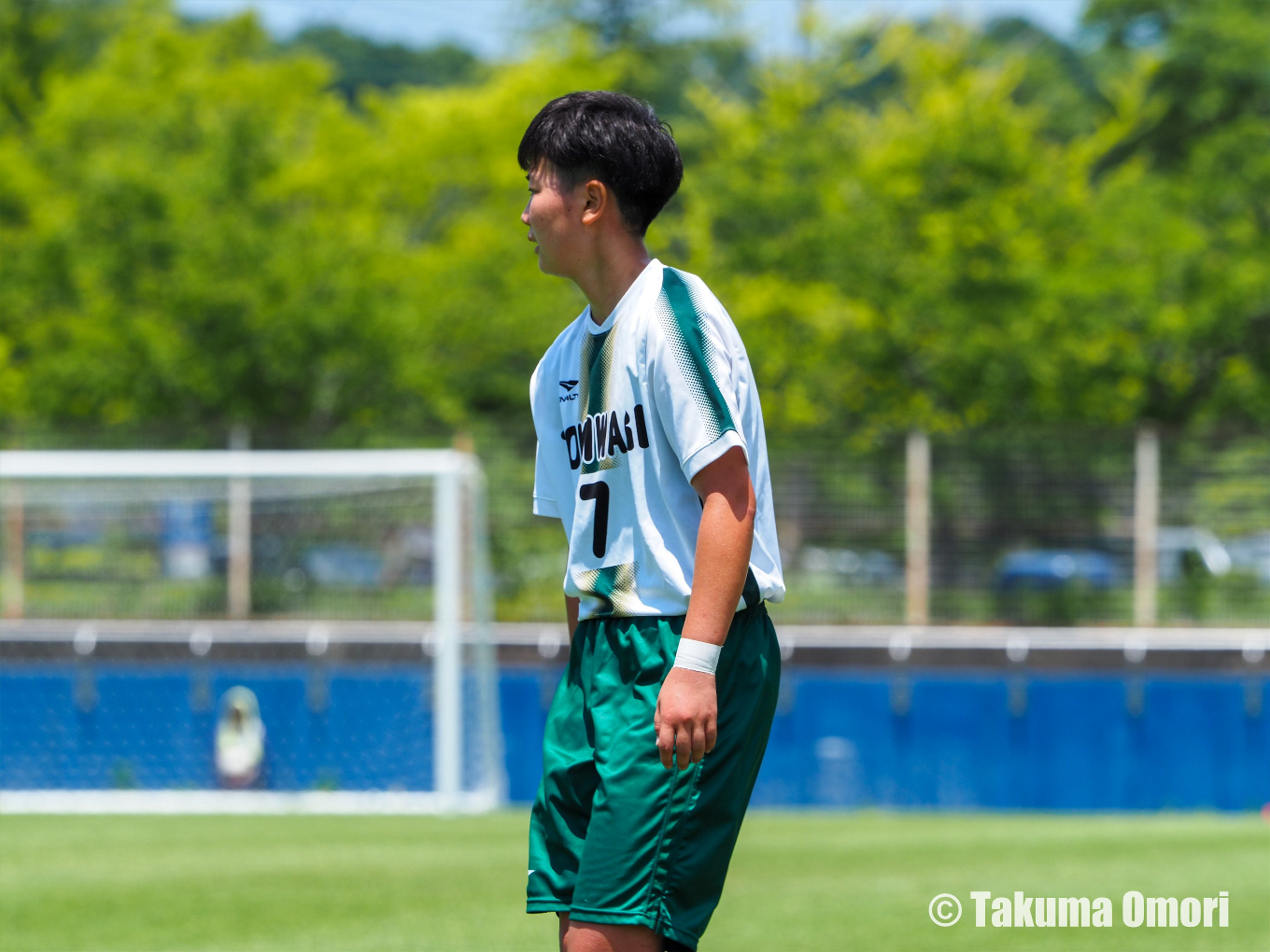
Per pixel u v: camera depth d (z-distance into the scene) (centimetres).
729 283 7356
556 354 872
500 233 8706
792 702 5219
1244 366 8556
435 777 4862
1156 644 5275
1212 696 5194
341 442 5669
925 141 7375
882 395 7438
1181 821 3406
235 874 2155
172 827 3020
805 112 8062
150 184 7344
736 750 802
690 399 774
